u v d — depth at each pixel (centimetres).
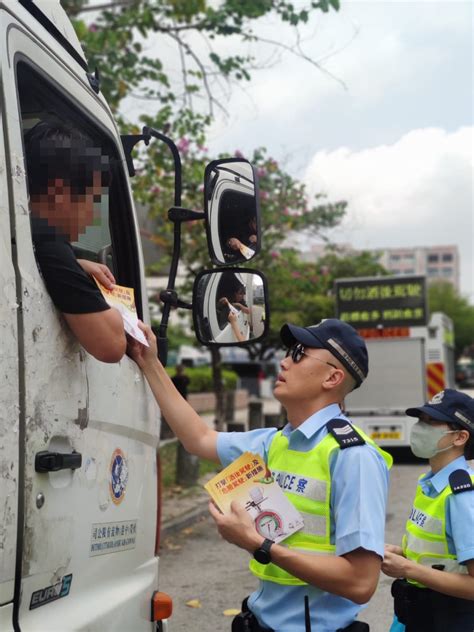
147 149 948
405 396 1449
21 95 227
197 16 888
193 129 979
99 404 227
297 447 227
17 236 186
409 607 281
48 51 228
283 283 1474
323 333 229
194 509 957
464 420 285
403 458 1497
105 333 207
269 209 1333
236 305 270
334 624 218
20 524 180
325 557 206
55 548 197
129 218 297
